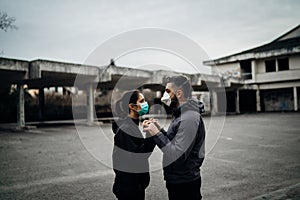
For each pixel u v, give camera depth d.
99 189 3.91
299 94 25.84
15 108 20.59
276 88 26.14
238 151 6.79
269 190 3.71
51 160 6.12
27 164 5.71
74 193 3.74
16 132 12.74
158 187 3.96
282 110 26.64
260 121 15.91
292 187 3.82
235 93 26.06
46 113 21.77
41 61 12.08
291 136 9.49
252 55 26.36
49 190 3.88
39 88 20.30
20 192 3.81
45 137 10.60
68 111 21.44
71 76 14.47
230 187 3.88
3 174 4.86
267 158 5.88
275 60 26.00
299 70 24.22
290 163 5.36
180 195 1.94
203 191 3.71
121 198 2.04
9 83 14.63
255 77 26.56
